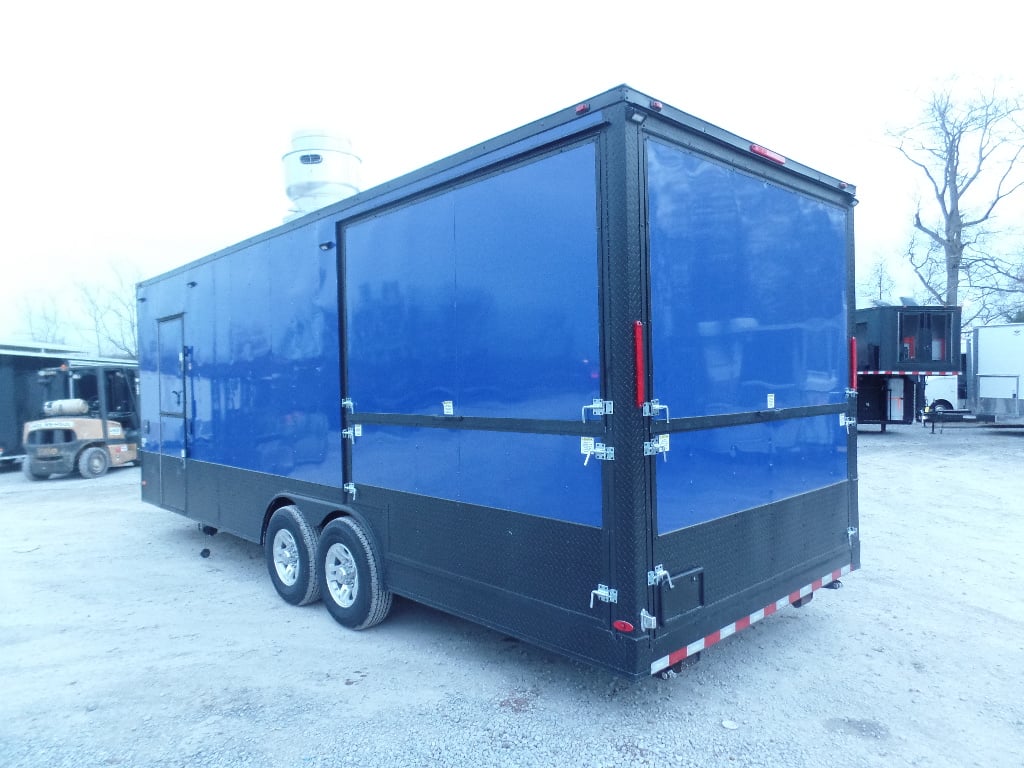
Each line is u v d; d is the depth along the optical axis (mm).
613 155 3088
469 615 3957
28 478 14305
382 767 3170
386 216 4477
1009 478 10703
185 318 7125
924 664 4164
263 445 5863
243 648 4633
